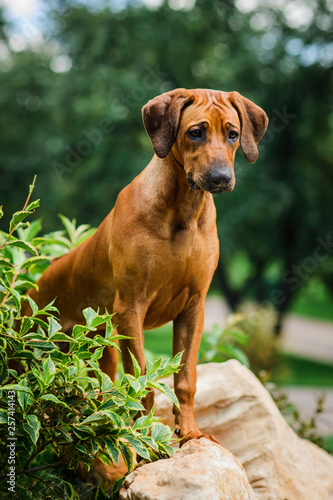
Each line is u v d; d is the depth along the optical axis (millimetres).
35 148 19172
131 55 18625
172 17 18922
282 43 18328
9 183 19328
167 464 2889
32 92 19594
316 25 18062
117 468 3506
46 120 19344
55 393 3080
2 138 19453
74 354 3059
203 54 18938
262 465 3885
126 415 3102
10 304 4305
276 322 18938
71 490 3168
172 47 18516
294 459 4055
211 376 4148
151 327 3578
